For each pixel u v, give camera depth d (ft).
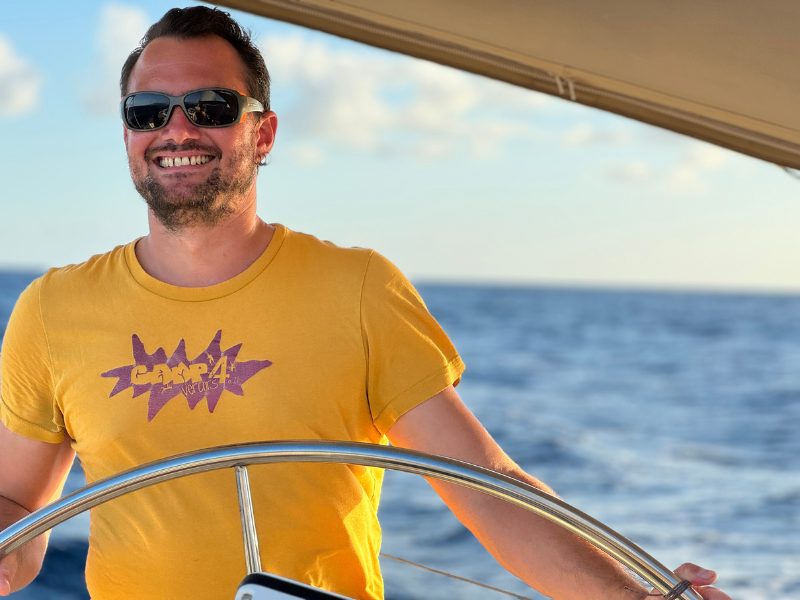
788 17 3.84
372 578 4.82
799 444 44.06
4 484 5.09
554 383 63.52
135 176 4.81
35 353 4.88
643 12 4.04
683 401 57.21
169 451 4.56
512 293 190.39
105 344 4.72
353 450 4.01
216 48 4.84
